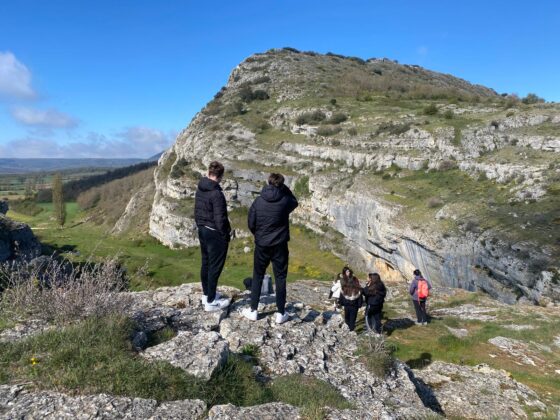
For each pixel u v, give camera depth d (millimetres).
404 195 36281
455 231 27469
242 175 56000
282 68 92812
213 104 84375
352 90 75812
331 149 51031
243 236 50688
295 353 6941
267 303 8570
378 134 49750
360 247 39969
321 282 22969
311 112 63531
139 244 61156
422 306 15016
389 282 24188
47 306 6539
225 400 5148
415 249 30453
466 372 10086
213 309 7855
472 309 17688
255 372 6086
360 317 15445
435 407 8250
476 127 41719
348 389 6176
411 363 11109
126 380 4855
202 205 7238
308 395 5551
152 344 6418
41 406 4320
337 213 43406
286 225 7152
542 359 11852
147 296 8867
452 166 38250
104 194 108375
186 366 5352
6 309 6672
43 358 5164
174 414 4516
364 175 44094
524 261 21609
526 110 43469
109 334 5805
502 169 33000
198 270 41531
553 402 9023
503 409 8266
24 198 128625
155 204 68750
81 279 6926
